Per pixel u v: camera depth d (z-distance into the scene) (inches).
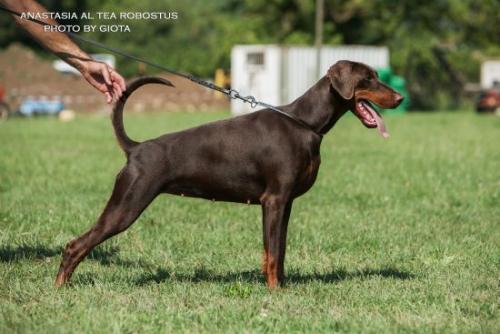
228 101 2325.3
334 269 386.6
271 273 330.6
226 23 2733.8
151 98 2335.1
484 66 2815.0
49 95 2194.9
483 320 298.2
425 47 2554.1
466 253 422.9
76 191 624.1
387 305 317.4
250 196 330.0
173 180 321.4
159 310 302.7
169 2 2962.6
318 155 334.3
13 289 330.0
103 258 405.1
